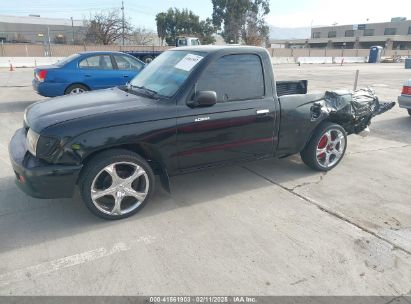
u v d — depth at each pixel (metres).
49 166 3.14
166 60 4.32
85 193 3.33
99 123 3.23
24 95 11.34
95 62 9.05
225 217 3.68
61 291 2.59
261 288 2.66
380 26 75.69
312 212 3.82
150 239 3.26
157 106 3.52
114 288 2.63
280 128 4.32
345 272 2.85
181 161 3.74
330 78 19.02
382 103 5.98
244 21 52.50
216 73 3.79
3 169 4.76
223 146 3.94
